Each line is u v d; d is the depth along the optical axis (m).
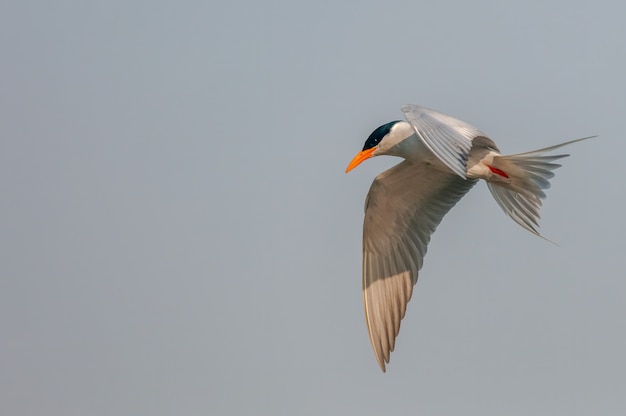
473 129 11.36
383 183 14.07
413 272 14.49
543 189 12.91
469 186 14.34
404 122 13.73
